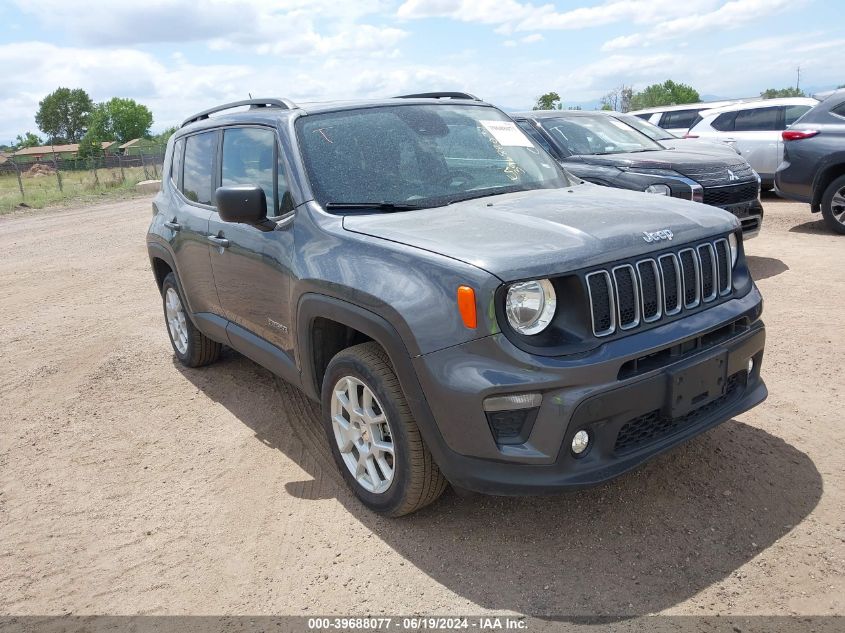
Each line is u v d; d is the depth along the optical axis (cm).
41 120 14050
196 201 500
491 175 404
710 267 328
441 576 301
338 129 401
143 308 804
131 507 380
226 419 482
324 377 361
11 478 424
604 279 288
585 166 774
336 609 287
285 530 346
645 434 306
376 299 308
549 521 331
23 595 315
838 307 607
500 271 276
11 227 1867
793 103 1247
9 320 797
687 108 1396
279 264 381
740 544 303
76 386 568
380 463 341
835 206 915
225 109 500
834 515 317
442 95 490
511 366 275
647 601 274
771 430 398
